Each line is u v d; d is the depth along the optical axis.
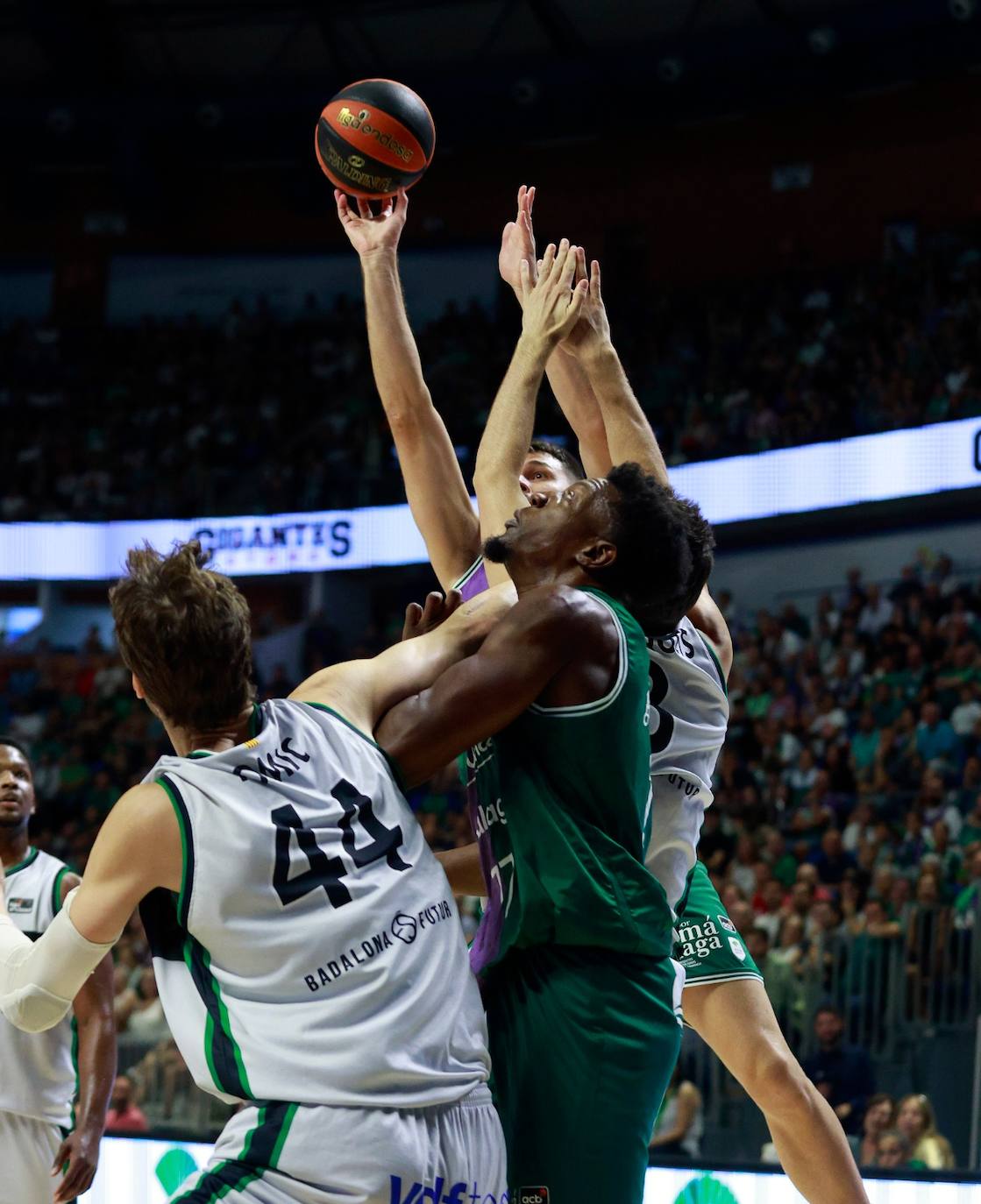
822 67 16.53
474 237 19.22
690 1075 7.42
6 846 4.07
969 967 7.97
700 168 18.30
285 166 19.88
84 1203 5.99
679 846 2.69
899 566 14.51
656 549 2.21
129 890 1.85
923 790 10.67
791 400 15.26
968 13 15.23
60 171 20.25
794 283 17.12
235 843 1.83
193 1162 5.82
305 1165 1.76
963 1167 7.52
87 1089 3.78
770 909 9.36
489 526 2.64
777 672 13.22
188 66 19.47
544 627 2.06
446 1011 1.89
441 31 18.44
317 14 18.28
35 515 17.78
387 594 17.28
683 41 16.70
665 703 2.68
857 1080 7.66
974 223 16.48
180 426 18.72
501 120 18.11
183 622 1.91
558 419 16.33
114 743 15.78
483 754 2.22
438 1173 1.82
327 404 18.44
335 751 1.97
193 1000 1.86
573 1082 2.06
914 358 14.48
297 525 16.58
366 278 3.11
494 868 2.20
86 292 20.12
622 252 18.75
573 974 2.09
